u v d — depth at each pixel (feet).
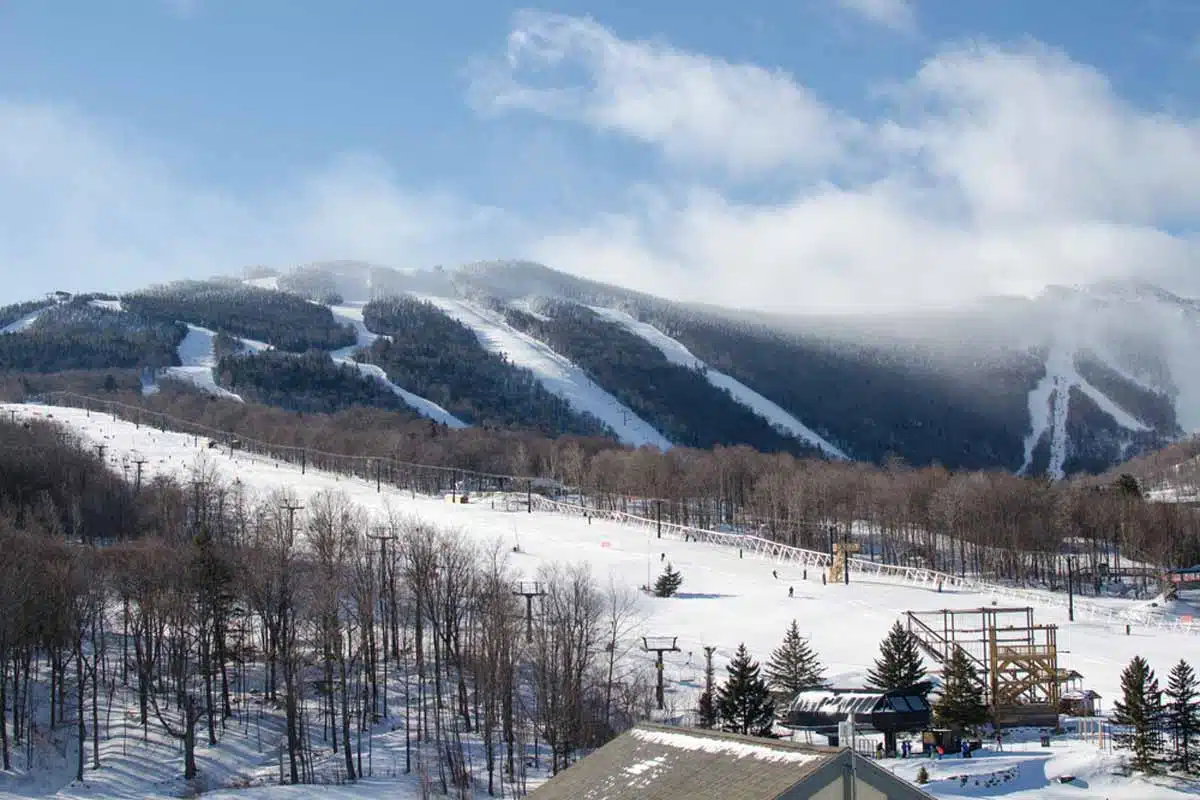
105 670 394.32
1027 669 357.20
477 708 361.30
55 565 384.27
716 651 440.04
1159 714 299.38
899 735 334.24
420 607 418.92
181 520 614.75
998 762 298.15
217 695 390.42
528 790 308.81
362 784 316.60
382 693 400.88
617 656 410.11
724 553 655.76
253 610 436.76
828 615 503.20
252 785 319.47
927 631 404.57
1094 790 281.13
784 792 148.05
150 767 333.01
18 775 323.37
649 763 172.96
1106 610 539.29
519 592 441.68
